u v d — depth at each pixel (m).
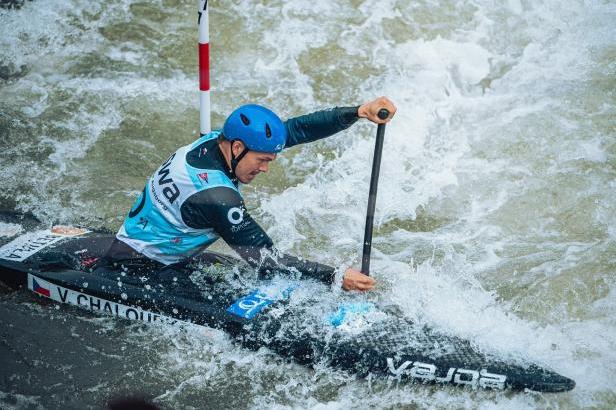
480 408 14.13
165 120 23.59
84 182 20.86
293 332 14.98
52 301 16.38
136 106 24.11
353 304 15.66
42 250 17.00
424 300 16.62
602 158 22.03
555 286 17.59
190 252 15.86
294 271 15.55
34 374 14.57
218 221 14.54
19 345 15.20
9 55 26.45
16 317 15.89
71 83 25.14
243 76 25.81
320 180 21.52
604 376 14.80
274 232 19.44
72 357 15.02
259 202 20.55
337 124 15.77
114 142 22.53
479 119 23.97
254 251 14.73
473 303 16.75
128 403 14.09
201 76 20.36
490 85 25.69
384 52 27.23
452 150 22.62
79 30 27.98
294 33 28.03
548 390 14.05
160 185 14.98
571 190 20.91
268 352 15.12
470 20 29.08
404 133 23.28
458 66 26.59
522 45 27.75
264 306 15.47
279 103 24.50
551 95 24.92
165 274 15.95
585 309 16.95
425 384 14.55
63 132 22.81
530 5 29.84
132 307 15.73
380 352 14.59
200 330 15.44
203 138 15.07
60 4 29.27
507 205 20.56
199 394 14.39
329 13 29.22
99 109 23.91
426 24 28.73
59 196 20.27
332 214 20.22
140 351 15.25
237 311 15.34
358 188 21.17
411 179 21.52
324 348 14.76
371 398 14.39
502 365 14.43
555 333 16.03
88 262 16.55
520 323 16.25
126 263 15.95
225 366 15.02
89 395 14.20
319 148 22.70
